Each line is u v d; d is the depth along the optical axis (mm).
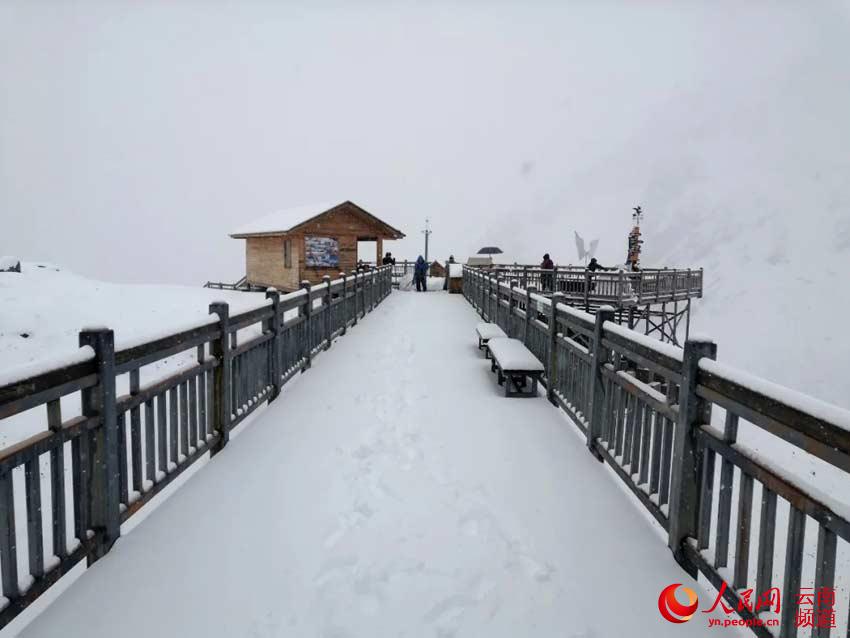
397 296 21453
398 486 3846
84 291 12531
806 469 10578
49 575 2510
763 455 2273
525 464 4270
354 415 5465
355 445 4633
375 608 2557
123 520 3109
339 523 3334
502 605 2592
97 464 2922
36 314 9930
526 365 6078
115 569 2846
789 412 2047
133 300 12578
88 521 2877
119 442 3129
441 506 3559
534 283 20328
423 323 12633
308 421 5273
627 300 18594
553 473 4102
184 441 3932
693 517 2891
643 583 2783
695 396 2803
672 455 3154
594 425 4496
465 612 2541
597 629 2443
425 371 7445
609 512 3516
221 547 3062
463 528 3291
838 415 1798
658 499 3254
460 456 4414
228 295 17859
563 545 3121
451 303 18188
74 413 6918
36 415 6836
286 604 2582
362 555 2986
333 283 9555
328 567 2877
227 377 4617
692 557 2799
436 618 2498
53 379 2479
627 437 3789
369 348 9219
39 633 2385
